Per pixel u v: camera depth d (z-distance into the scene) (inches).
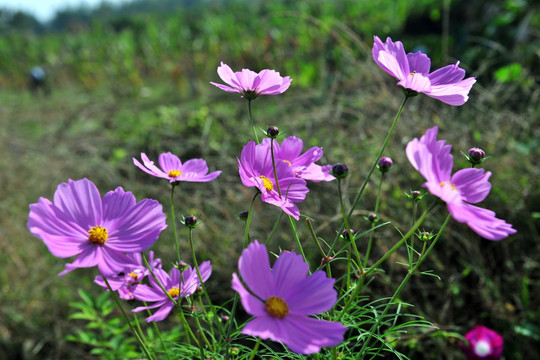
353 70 59.6
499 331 31.2
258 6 271.6
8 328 40.4
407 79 14.4
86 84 164.2
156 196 43.8
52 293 41.7
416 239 33.3
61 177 55.9
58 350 36.4
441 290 31.7
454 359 29.8
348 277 15.5
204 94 117.2
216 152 51.2
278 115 55.5
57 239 13.1
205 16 232.2
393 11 142.2
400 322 29.9
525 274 32.8
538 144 41.8
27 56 223.8
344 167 13.7
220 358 16.0
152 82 159.3
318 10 167.3
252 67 128.0
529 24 66.2
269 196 14.9
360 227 33.9
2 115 107.3
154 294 16.8
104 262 13.0
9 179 57.7
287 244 34.7
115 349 29.5
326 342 11.8
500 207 36.1
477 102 46.5
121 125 73.5
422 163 12.0
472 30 82.5
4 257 45.3
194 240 38.5
